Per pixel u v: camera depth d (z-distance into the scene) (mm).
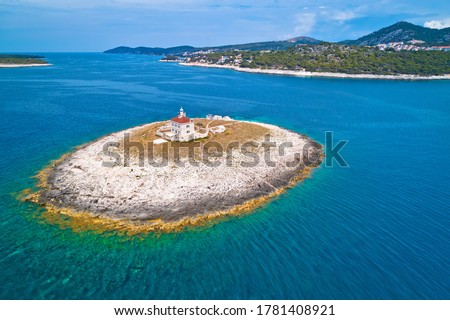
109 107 129125
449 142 95188
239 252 41719
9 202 50969
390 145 90750
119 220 46938
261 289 35906
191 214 49031
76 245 41875
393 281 37281
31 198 52156
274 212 51375
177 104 140375
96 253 40625
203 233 45281
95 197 52031
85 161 64625
